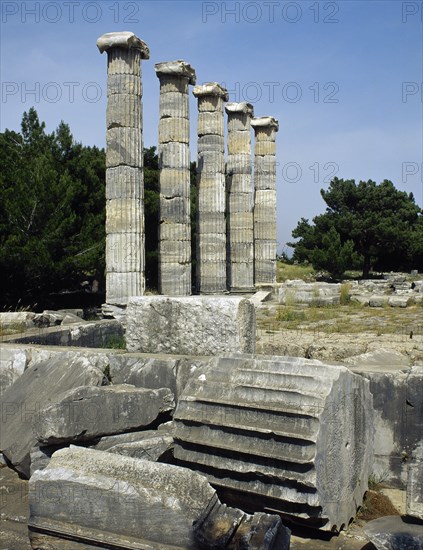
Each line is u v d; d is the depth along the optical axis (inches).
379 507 219.5
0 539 201.3
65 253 904.3
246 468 200.1
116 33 725.3
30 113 1185.4
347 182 1930.4
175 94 877.2
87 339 474.3
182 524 171.6
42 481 188.9
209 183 1012.5
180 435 216.8
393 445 239.1
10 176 938.7
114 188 733.9
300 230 2153.1
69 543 185.2
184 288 887.7
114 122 730.8
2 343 360.5
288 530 176.1
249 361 223.5
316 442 188.4
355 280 1713.8
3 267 818.2
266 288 1181.7
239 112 1140.5
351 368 258.7
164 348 292.8
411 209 1926.7
